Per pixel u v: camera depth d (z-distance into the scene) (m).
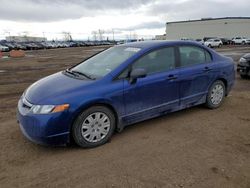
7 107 6.29
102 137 3.96
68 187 2.94
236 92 7.19
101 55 4.98
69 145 3.97
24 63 18.94
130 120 4.27
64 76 4.40
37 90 3.92
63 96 3.63
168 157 3.54
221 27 80.81
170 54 4.70
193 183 2.94
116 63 4.28
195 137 4.16
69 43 69.75
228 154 3.59
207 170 3.20
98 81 3.94
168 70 4.61
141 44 4.75
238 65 9.62
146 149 3.78
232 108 5.61
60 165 3.40
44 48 56.81
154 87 4.38
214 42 42.44
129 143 4.00
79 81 4.01
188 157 3.53
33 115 3.56
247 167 3.25
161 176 3.09
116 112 4.04
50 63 18.72
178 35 91.88
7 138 4.26
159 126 4.64
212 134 4.27
